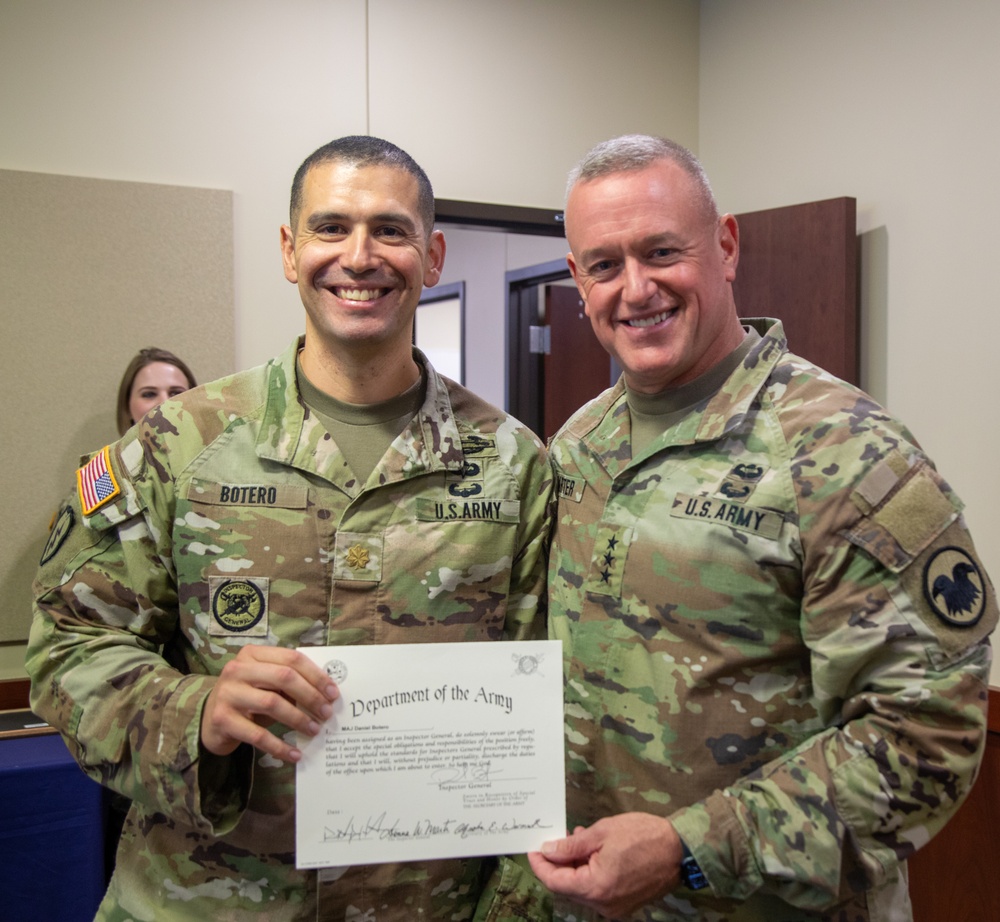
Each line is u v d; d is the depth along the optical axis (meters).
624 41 3.49
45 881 2.18
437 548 1.33
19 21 2.69
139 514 1.29
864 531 1.16
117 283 2.82
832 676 1.17
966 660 1.13
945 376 2.72
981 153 2.61
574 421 1.53
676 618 1.25
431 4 3.16
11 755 2.24
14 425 2.75
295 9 2.98
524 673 1.18
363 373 1.35
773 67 3.30
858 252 2.99
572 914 1.32
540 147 3.35
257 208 2.97
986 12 2.59
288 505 1.30
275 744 1.12
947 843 2.64
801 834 1.10
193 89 2.88
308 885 1.23
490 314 4.94
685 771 1.23
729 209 3.51
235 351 2.98
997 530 2.58
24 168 2.71
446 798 1.16
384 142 1.34
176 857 1.26
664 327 1.32
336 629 1.29
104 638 1.27
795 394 1.30
